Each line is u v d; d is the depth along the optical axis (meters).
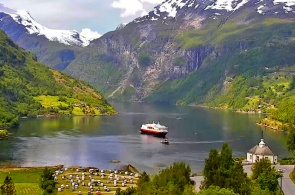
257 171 180.75
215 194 139.00
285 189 178.62
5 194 166.38
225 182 153.38
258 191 152.38
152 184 165.75
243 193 150.38
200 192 145.50
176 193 153.25
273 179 166.00
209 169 164.62
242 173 163.50
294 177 199.75
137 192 166.25
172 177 166.25
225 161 164.50
